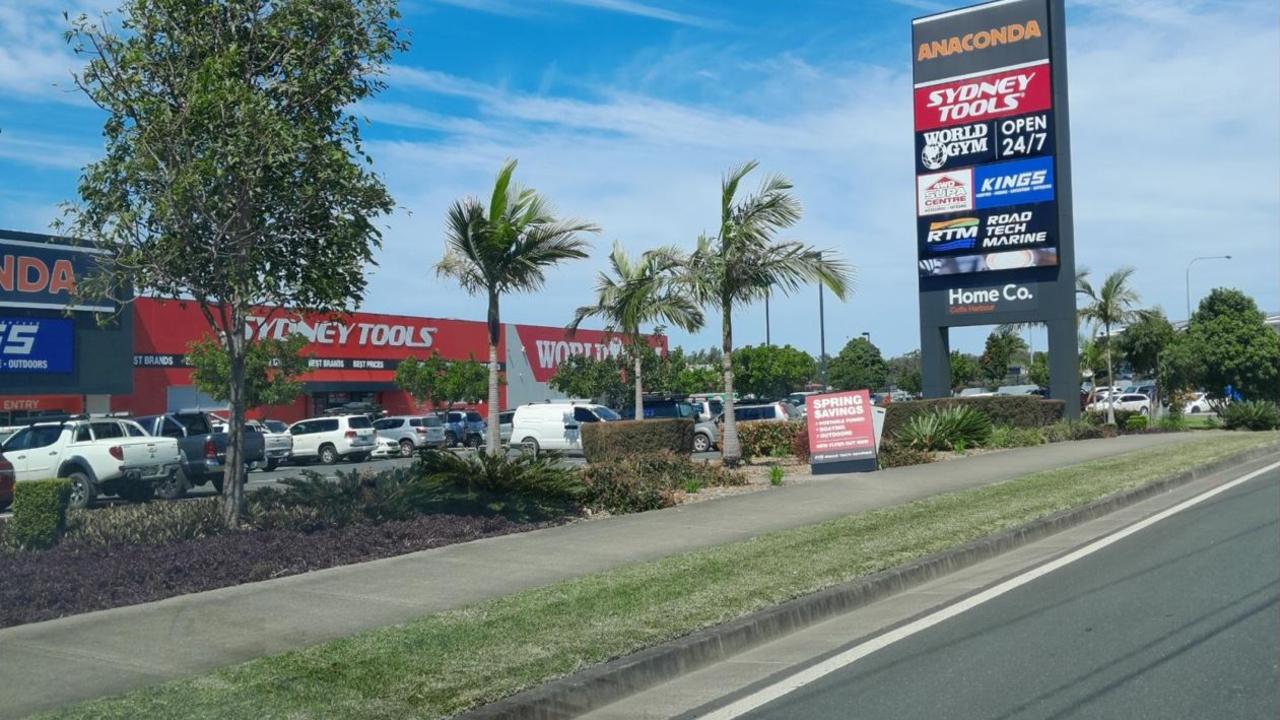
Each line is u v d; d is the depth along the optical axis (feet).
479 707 21.39
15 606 29.89
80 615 29.45
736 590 32.14
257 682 22.70
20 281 114.42
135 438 68.59
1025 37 100.63
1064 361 101.55
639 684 24.48
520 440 123.95
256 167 38.78
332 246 41.86
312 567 36.35
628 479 52.31
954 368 236.84
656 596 31.32
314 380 161.89
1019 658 25.73
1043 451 84.02
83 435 68.08
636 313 74.79
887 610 32.30
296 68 41.60
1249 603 30.45
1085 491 56.18
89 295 40.27
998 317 102.68
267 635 27.09
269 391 133.08
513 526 45.03
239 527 41.81
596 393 181.68
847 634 29.35
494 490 47.78
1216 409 148.46
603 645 25.88
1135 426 117.39
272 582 33.91
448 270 66.28
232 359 42.27
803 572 34.86
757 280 71.46
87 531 39.55
